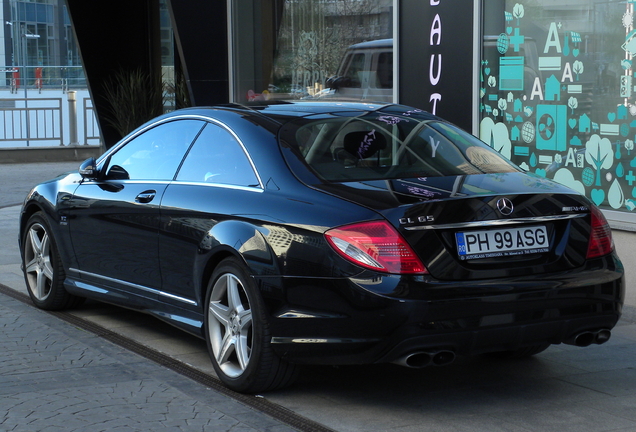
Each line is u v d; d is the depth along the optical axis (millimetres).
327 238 4023
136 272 5426
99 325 6078
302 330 4109
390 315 3848
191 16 11484
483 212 4023
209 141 5082
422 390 4605
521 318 4020
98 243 5781
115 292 5707
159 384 4648
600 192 6969
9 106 20312
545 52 7410
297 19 10891
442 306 3873
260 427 3965
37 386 4590
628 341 5680
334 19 10203
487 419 4133
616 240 6707
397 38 8930
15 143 20172
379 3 9359
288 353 4195
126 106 14039
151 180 5406
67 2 13836
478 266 4004
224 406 4273
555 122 7344
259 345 4273
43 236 6594
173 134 5434
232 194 4652
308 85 10789
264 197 4441
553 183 4547
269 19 11359
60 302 6410
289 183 4402
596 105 6969
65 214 6121
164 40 14125
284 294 4160
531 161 7609
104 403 4305
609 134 6863
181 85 13766
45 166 19109
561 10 7238
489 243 4047
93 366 5000
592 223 4344
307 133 4707
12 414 4133
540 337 4121
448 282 3918
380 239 3906
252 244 4328
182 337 5750
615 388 4660
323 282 4016
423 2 8586
